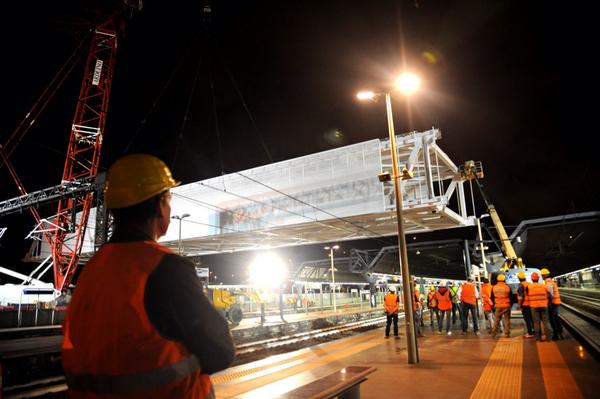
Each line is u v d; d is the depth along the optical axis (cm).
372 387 786
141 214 155
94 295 136
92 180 3316
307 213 3306
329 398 327
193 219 3853
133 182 156
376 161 3130
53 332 2127
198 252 4731
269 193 3506
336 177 3247
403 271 1085
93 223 4347
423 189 3112
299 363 1077
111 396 127
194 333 135
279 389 805
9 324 1995
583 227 5622
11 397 1077
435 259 8731
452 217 3234
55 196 3422
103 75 4466
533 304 1347
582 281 3831
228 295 2336
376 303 4938
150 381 128
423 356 1134
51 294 3028
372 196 3095
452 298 2047
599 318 1820
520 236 5516
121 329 128
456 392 736
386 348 1308
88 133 4375
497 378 835
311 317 3067
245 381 878
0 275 3897
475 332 1689
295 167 3422
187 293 136
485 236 5244
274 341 1816
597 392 710
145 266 137
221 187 3747
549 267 9012
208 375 148
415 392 742
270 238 3944
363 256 6562
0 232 4559
